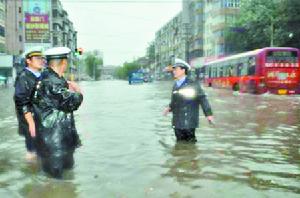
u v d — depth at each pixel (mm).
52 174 5836
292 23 52312
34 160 7062
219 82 42781
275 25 54312
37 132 5914
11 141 9234
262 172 6320
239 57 35531
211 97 26734
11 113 16344
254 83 31266
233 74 37094
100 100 24312
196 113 8734
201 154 7590
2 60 69438
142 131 10727
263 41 57781
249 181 5812
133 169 6469
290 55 30656
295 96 28094
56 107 5797
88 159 7195
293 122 12562
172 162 6953
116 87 53188
